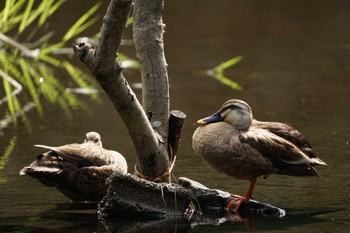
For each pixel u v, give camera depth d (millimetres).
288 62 22391
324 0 32094
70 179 10953
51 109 17094
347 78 20516
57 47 22125
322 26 27453
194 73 20938
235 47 24172
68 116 16453
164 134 10891
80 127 15469
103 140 14484
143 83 10914
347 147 14125
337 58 22922
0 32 21375
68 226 9859
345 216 10359
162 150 10789
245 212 10766
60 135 14742
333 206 10844
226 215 10617
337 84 19875
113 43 9203
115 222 10133
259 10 30078
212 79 20328
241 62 22297
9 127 15375
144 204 10500
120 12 8992
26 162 12875
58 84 19766
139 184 10484
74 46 9547
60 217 10273
